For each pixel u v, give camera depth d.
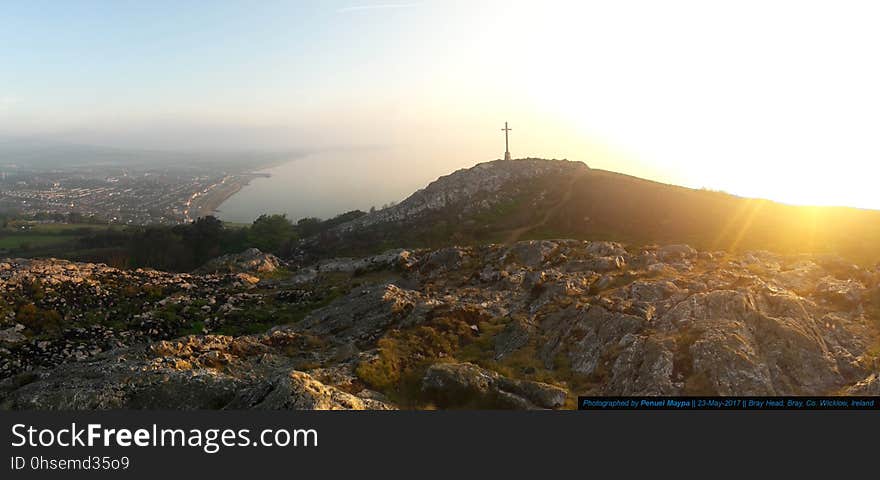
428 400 21.02
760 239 53.06
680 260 37.78
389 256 54.38
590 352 24.69
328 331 33.12
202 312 41.19
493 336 29.17
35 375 25.64
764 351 21.92
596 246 43.94
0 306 35.97
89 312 38.78
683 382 20.70
